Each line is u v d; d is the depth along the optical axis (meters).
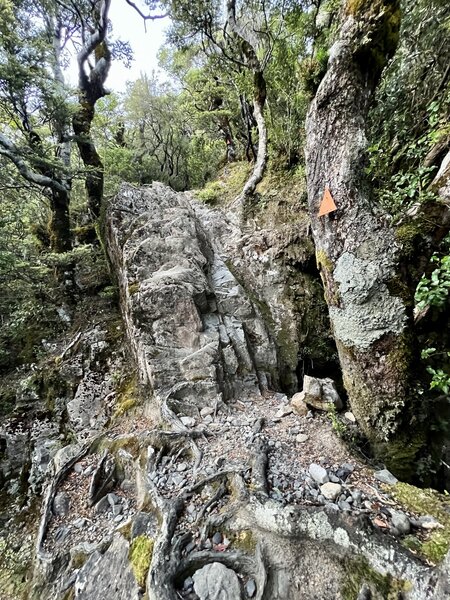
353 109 3.22
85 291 7.48
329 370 5.60
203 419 3.83
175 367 4.25
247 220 7.42
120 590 2.22
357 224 3.28
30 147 6.81
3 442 4.77
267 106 8.55
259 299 5.99
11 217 7.20
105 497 3.23
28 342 6.49
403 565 1.85
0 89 6.12
